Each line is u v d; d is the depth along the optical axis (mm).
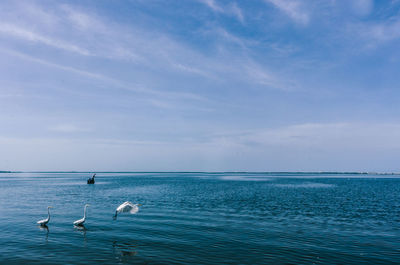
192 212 36219
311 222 29922
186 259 18266
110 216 33312
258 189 80938
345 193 68062
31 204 44781
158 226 27719
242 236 23953
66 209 39062
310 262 17797
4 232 25109
